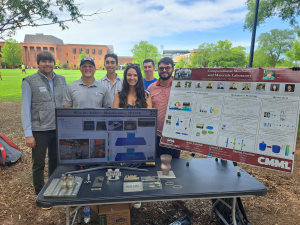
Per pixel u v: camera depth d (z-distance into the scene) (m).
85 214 1.97
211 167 1.89
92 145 1.65
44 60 2.10
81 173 1.69
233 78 1.70
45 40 59.88
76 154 1.64
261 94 1.58
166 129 1.92
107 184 1.50
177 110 1.90
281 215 2.24
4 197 2.44
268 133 1.53
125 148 1.69
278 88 1.53
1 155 3.24
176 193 1.39
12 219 2.07
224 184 1.55
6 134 5.21
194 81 1.86
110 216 1.64
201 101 1.80
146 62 3.23
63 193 1.32
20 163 3.46
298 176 3.19
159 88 2.43
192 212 2.25
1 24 3.37
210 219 2.08
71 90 2.20
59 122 1.58
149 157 1.74
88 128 1.62
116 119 1.64
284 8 5.92
